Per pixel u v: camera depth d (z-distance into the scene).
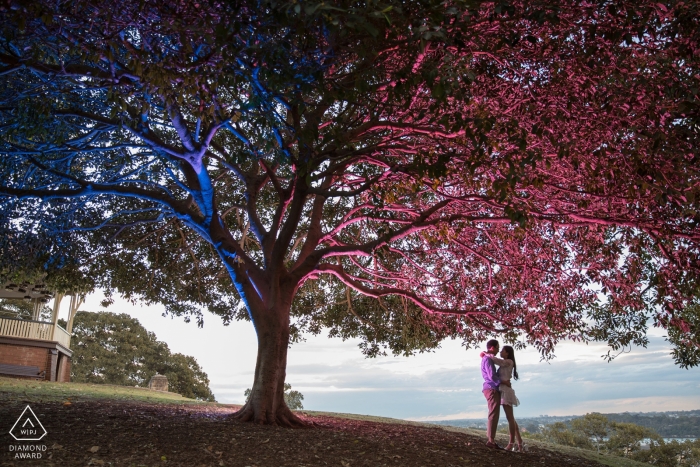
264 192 16.22
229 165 13.34
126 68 8.83
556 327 13.06
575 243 12.95
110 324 47.81
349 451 8.60
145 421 9.31
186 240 16.64
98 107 11.59
